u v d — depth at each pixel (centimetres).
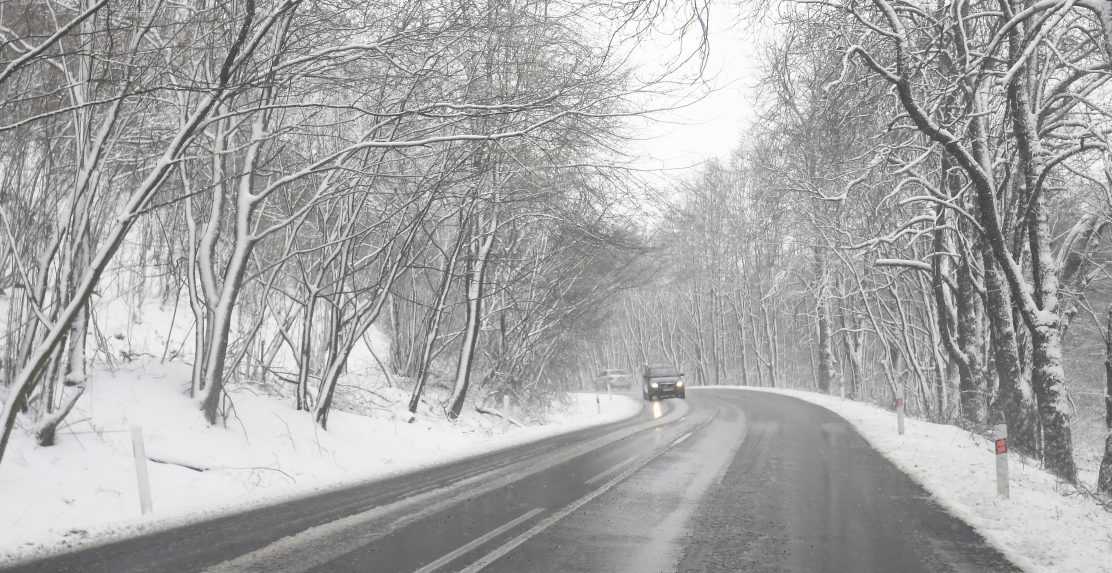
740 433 1970
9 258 1125
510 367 2589
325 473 1255
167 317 1880
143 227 1540
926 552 712
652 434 1998
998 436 1009
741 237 5650
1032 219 1530
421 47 1213
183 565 643
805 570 645
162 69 1030
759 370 6222
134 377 1277
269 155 1495
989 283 1712
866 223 2603
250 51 924
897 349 3531
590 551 702
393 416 1847
